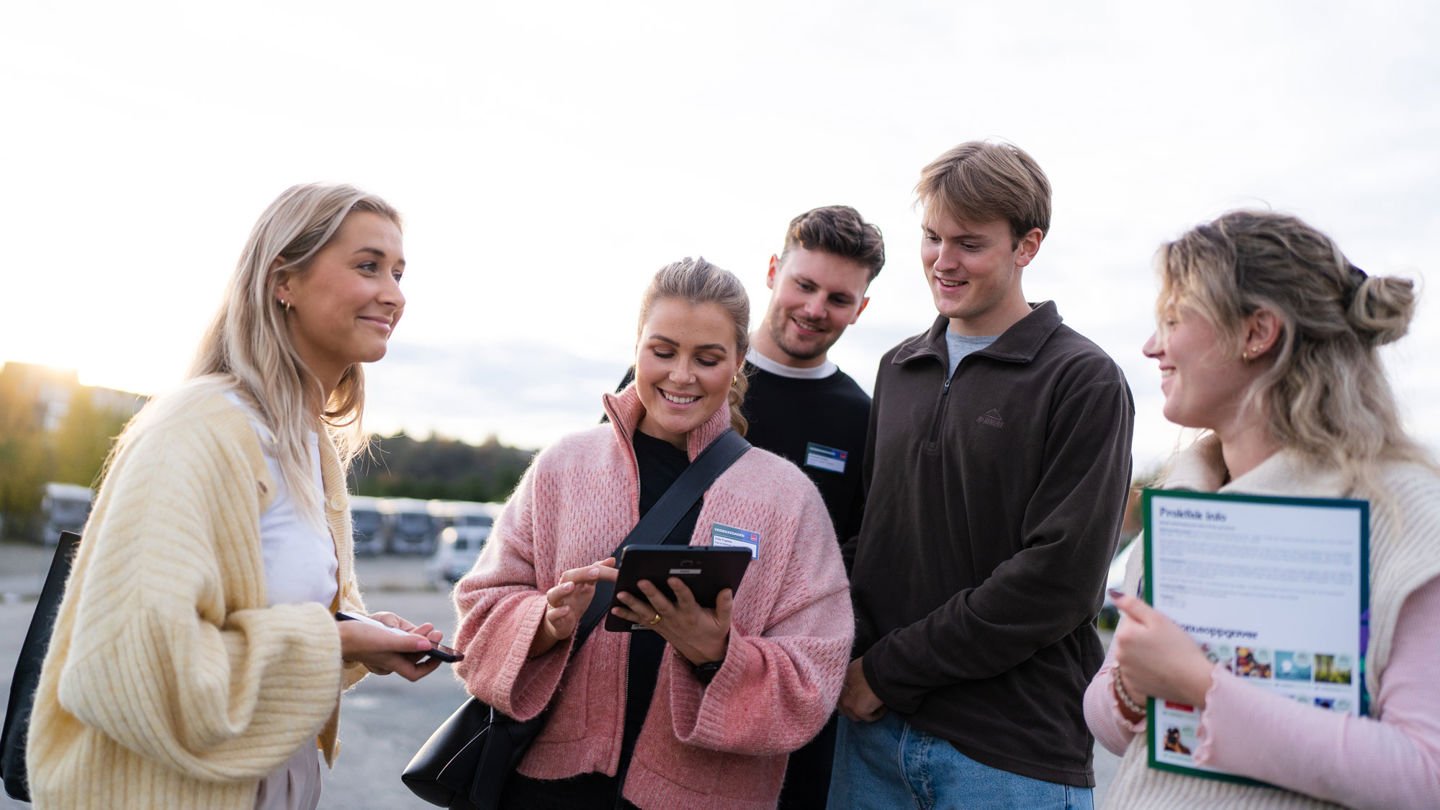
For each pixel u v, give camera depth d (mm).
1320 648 1562
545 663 2430
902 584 2855
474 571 2668
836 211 3342
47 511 32312
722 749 2311
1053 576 2506
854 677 2768
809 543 2574
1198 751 1604
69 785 1844
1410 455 1601
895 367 3066
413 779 2455
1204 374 1738
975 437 2715
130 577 1779
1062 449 2582
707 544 2488
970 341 2869
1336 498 1574
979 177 2705
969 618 2559
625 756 2439
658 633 2314
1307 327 1640
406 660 2184
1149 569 1684
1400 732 1486
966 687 2643
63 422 34594
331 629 1992
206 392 2010
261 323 2113
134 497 1836
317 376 2270
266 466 2035
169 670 1775
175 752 1793
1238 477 1759
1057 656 2654
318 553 2121
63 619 1904
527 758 2473
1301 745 1509
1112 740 1932
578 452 2668
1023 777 2580
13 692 2070
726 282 2525
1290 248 1666
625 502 2549
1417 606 1517
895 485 2904
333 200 2178
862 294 3383
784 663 2381
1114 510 2568
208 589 1861
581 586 2295
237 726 1824
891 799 2781
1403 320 1612
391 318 2275
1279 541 1596
